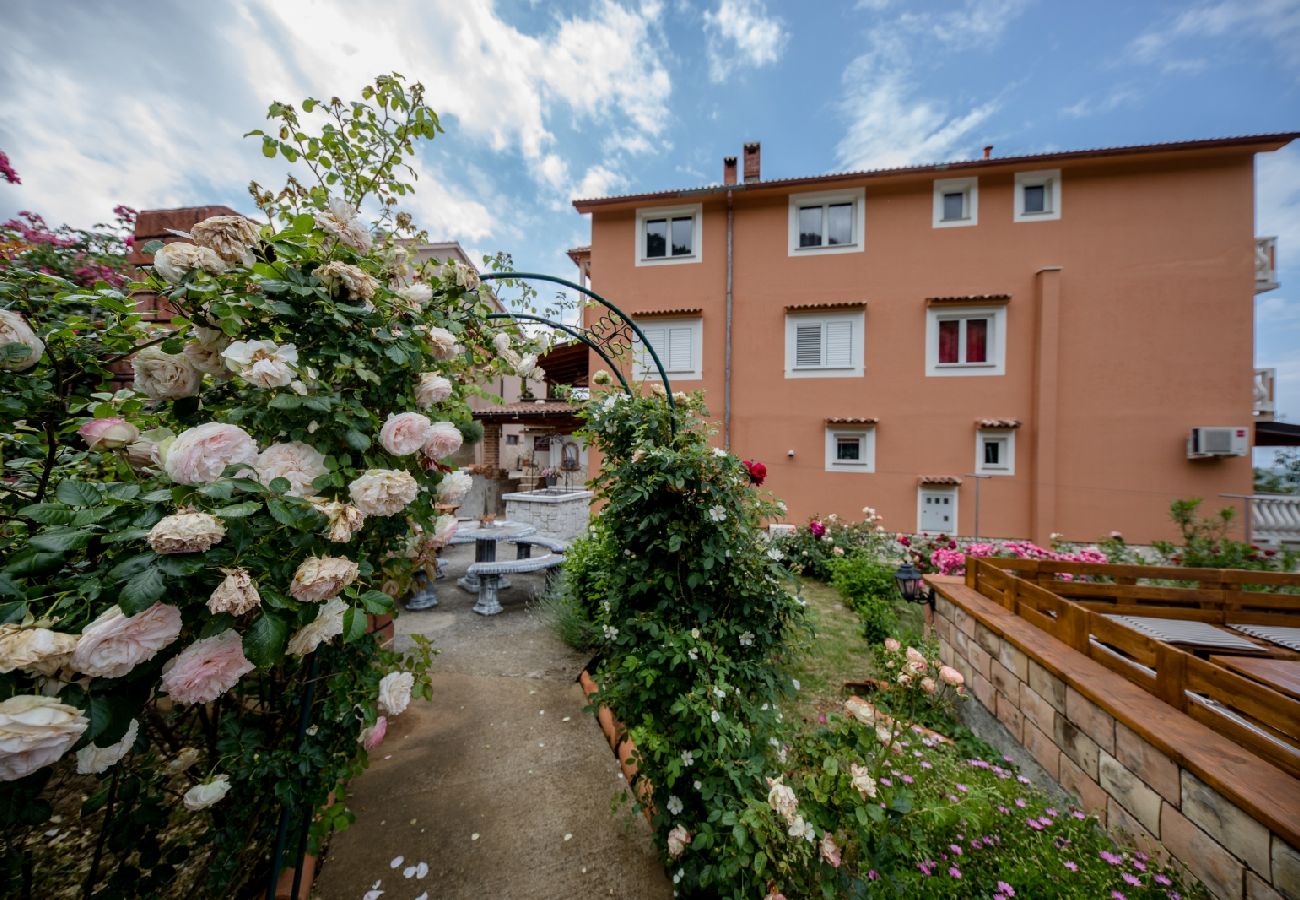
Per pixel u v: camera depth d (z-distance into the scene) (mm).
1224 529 5395
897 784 1958
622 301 9617
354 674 1527
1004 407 8391
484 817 2076
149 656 888
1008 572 3307
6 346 1052
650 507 2438
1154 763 1806
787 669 3195
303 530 1069
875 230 8844
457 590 5516
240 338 1317
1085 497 8070
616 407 2605
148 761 1368
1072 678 2225
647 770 1984
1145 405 7980
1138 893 1573
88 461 1467
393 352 1441
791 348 9086
